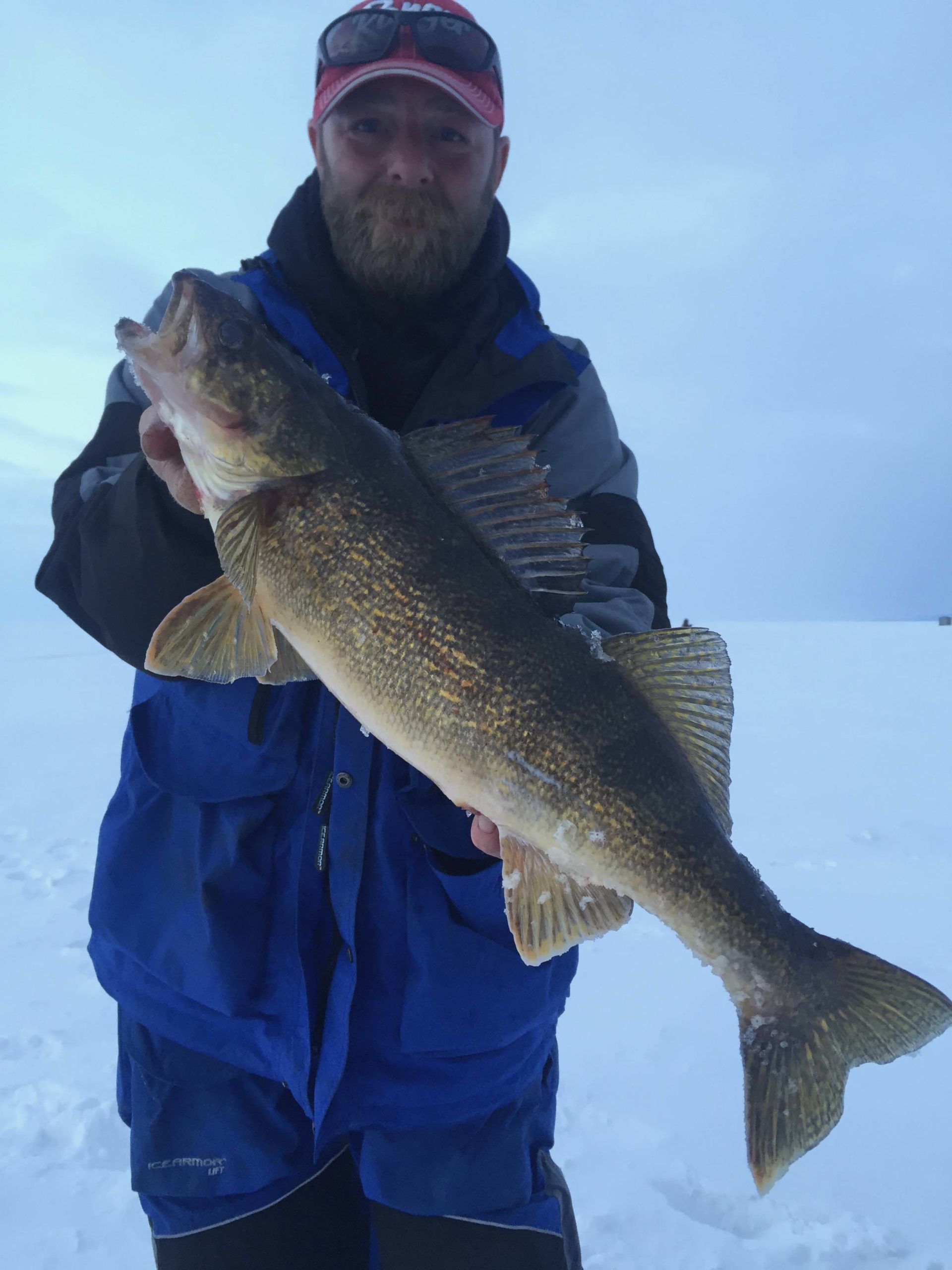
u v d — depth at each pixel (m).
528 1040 0.71
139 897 0.70
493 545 0.67
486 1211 0.69
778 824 2.24
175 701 0.70
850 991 0.68
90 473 0.74
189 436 0.66
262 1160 0.69
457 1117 0.69
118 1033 0.78
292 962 0.69
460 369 0.76
